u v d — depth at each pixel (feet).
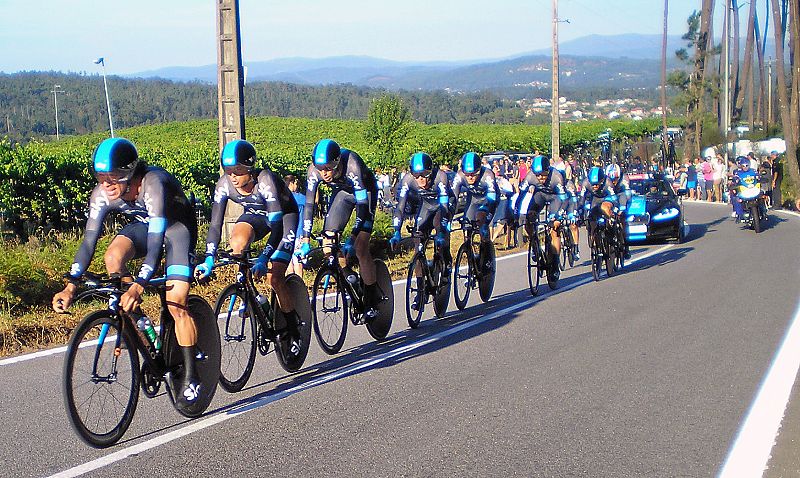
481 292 33.19
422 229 29.32
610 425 16.90
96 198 16.21
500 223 53.57
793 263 43.86
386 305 25.85
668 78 152.15
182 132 202.18
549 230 36.19
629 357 22.95
